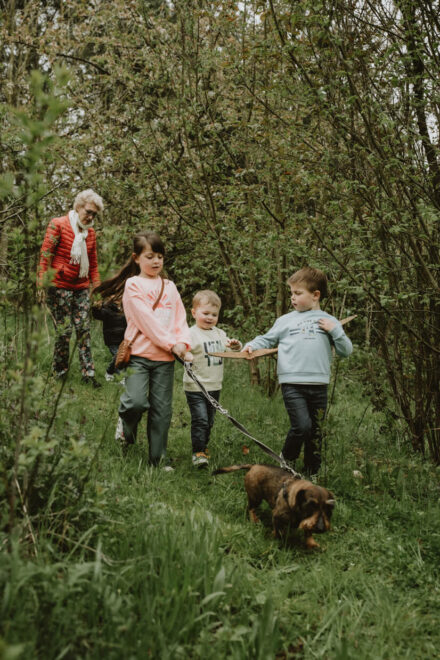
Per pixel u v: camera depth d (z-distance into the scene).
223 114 6.75
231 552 2.88
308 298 4.22
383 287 4.42
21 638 1.76
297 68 4.34
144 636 1.95
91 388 6.05
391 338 5.11
